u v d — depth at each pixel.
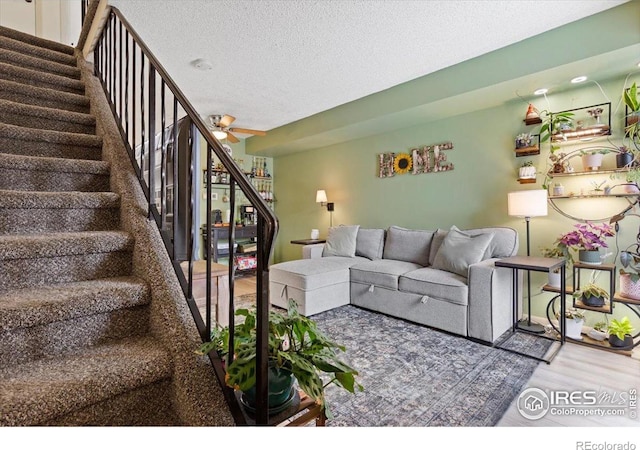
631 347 2.45
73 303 1.13
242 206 6.11
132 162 1.90
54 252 1.30
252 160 6.38
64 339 1.13
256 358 0.91
